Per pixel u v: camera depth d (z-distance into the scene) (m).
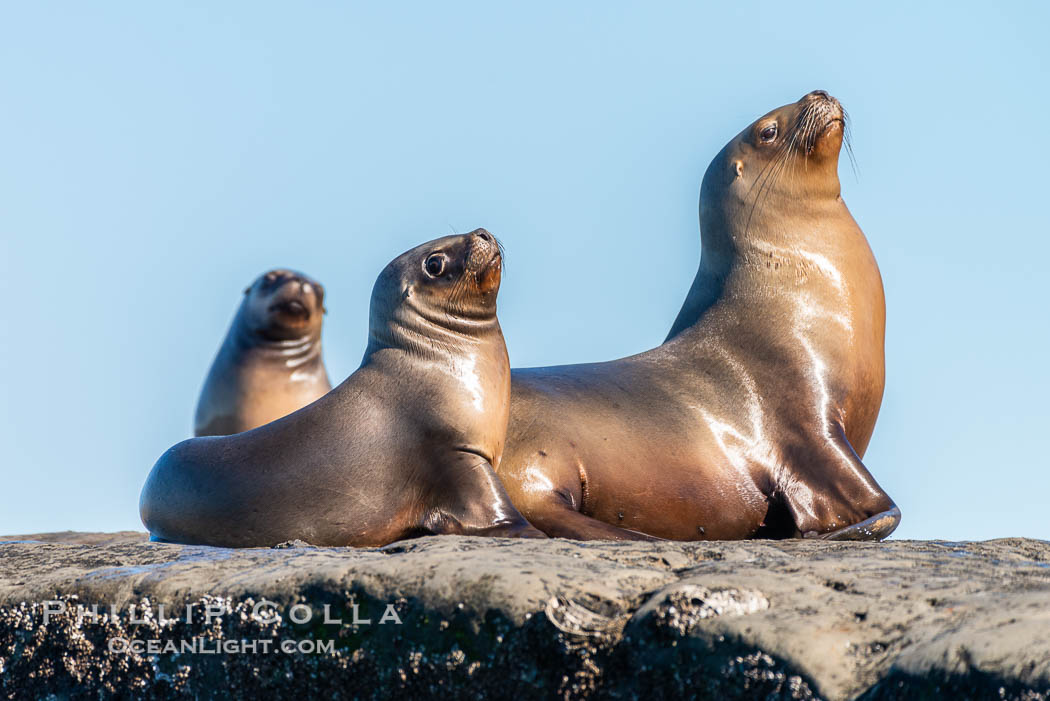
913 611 18.22
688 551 23.83
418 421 32.78
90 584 25.77
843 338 38.69
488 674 20.44
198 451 34.56
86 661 25.27
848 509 35.50
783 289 39.28
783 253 39.66
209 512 33.34
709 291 41.03
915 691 16.20
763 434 37.19
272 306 68.06
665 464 36.28
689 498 36.22
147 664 24.48
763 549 24.20
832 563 21.56
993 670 15.54
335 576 22.48
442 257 34.09
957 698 15.71
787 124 40.22
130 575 25.62
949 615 17.75
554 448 35.66
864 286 39.88
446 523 31.81
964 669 15.81
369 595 21.98
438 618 21.05
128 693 24.67
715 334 39.44
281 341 68.88
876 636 17.78
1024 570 20.83
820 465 36.25
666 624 19.00
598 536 32.84
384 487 32.59
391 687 21.48
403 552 24.34
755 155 40.50
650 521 36.22
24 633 26.20
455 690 20.78
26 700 26.05
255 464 33.41
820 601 19.00
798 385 37.62
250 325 68.75
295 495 32.78
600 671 19.62
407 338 34.03
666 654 18.88
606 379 38.38
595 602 20.28
